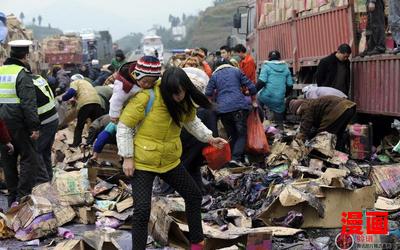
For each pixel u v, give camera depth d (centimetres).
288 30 1417
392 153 1009
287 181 758
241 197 744
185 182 528
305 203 662
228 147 744
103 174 832
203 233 571
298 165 820
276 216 667
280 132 1104
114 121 516
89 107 1095
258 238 570
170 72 498
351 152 983
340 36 1161
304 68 1367
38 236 659
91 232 598
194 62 1107
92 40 4391
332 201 670
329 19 1203
